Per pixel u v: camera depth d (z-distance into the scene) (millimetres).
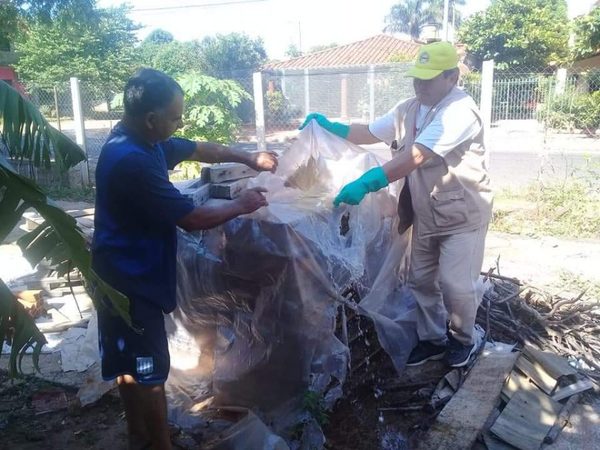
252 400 2912
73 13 15258
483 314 4008
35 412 3201
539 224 7039
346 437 2938
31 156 2562
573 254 6016
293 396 2828
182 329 3094
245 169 3008
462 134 3031
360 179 2848
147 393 2477
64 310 4500
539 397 3188
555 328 3914
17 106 2369
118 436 2990
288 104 11727
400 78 10109
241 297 2789
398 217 3439
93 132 10906
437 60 3049
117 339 2457
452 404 3074
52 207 2068
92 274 2111
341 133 3455
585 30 18812
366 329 3463
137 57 26266
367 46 28359
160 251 2434
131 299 2396
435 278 3459
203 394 3094
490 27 29156
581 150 10023
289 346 2732
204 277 2809
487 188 3254
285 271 2605
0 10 12336
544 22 28656
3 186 2064
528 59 28594
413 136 3312
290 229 2574
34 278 5129
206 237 2742
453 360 3428
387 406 3186
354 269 2863
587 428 3027
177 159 2793
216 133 9320
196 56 29109
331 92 11078
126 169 2262
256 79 9688
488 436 2926
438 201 3201
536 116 10094
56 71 23969
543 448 2875
